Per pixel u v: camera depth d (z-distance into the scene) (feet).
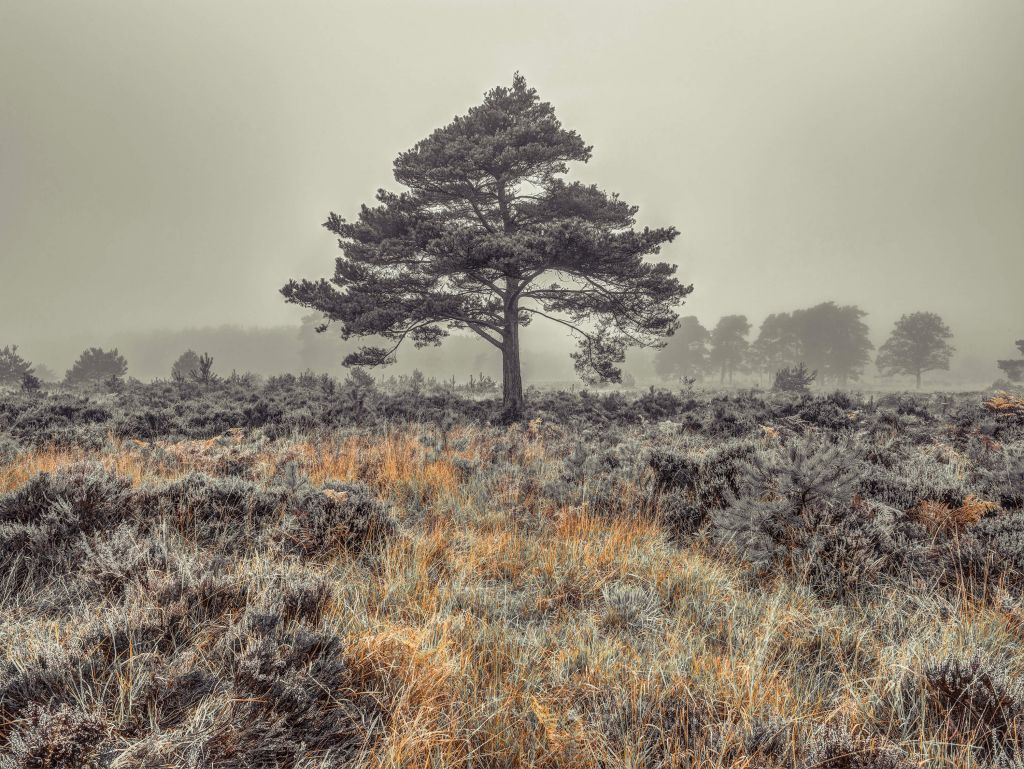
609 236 45.98
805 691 7.59
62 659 6.12
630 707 6.88
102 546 9.70
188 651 6.58
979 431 30.07
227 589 8.54
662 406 53.52
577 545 13.15
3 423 33.60
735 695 7.07
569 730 6.47
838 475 13.24
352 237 53.11
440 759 5.71
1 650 6.98
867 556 11.78
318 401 51.34
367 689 7.07
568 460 22.45
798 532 12.69
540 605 10.49
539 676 7.60
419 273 53.11
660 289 48.67
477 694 7.10
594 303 53.01
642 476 19.56
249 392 60.95
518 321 58.80
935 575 11.53
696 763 5.90
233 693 6.00
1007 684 7.12
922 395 80.02
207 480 14.66
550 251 43.27
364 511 13.55
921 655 8.06
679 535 15.25
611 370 56.13
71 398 51.34
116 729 5.18
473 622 9.14
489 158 49.62
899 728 6.73
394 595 10.00
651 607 10.18
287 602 8.48
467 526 14.84
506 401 53.47
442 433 32.42
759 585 11.65
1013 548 11.64
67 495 12.03
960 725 6.58
